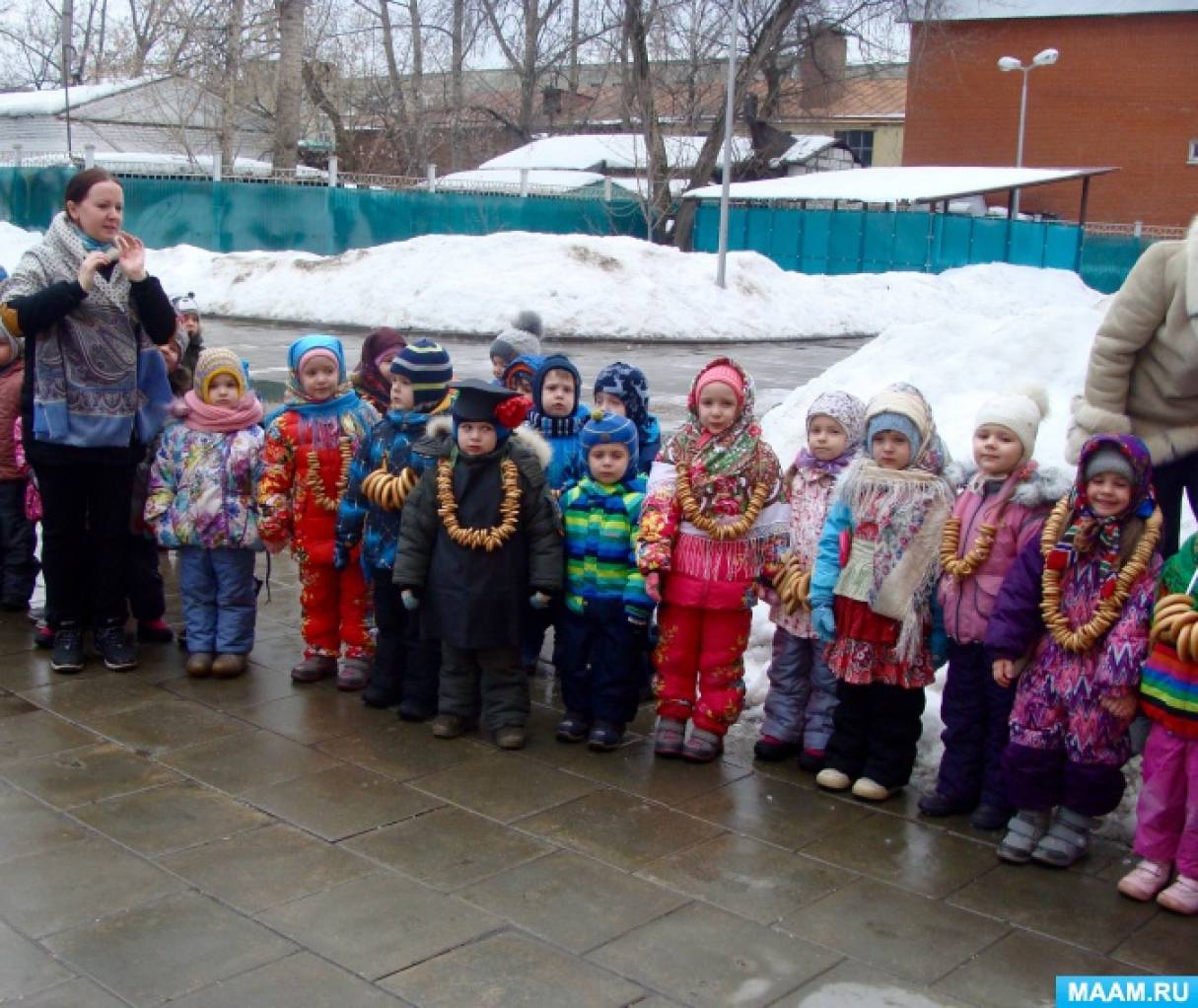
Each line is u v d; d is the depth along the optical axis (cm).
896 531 433
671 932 353
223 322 2255
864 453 456
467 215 2962
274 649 594
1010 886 387
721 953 343
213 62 3359
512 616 479
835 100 4700
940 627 438
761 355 2034
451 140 4241
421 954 338
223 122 3206
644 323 2223
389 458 504
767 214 3238
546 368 548
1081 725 389
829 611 443
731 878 387
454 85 3991
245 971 328
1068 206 4222
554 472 542
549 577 478
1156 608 375
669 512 468
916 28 4169
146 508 547
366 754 475
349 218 2853
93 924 348
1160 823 379
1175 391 427
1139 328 424
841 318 2491
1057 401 711
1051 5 4141
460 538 469
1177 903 371
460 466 478
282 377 1564
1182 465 440
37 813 415
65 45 3959
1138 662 379
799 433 792
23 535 620
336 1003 314
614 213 3234
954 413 721
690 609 477
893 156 5212
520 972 330
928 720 484
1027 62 4209
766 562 472
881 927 359
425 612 486
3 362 600
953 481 440
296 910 358
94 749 470
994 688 421
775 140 3950
